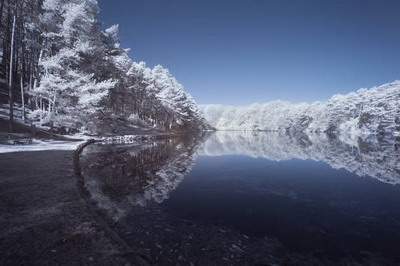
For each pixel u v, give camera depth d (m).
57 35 30.00
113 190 13.32
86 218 7.62
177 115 86.50
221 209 12.21
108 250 5.90
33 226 6.94
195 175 20.69
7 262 5.20
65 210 8.17
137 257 5.86
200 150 41.62
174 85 99.31
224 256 7.66
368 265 7.59
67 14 29.84
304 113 146.00
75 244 6.06
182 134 90.75
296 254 8.10
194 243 8.35
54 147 23.09
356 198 14.88
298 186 17.77
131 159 24.39
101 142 36.59
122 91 52.03
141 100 68.50
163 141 51.88
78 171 14.48
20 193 9.63
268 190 16.50
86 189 11.95
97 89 33.28
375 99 85.81
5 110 31.77
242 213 11.79
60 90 29.92
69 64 31.62
